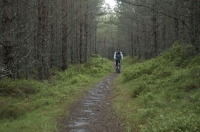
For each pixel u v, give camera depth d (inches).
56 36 972.6
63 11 791.1
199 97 289.0
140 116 289.3
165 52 649.0
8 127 271.9
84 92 503.2
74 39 1357.0
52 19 842.8
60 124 289.4
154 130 226.7
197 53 488.7
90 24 1376.7
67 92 474.3
